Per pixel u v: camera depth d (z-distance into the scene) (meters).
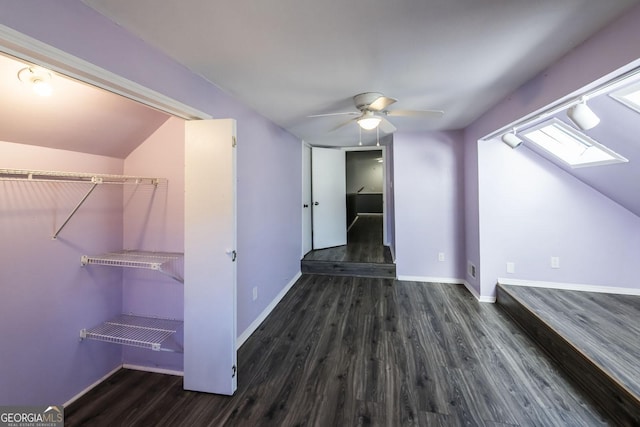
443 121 3.36
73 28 1.12
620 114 1.88
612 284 3.06
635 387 1.56
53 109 1.47
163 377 2.07
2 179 1.48
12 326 1.55
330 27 1.38
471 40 1.52
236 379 1.96
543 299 2.85
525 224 3.25
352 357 2.25
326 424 1.60
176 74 1.68
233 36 1.44
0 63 1.19
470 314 3.02
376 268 4.28
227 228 1.83
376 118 2.28
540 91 1.93
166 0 1.15
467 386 1.90
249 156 2.63
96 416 1.70
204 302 1.87
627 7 1.25
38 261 1.66
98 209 2.00
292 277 4.03
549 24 1.38
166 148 2.07
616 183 2.67
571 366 1.99
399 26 1.38
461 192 3.89
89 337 1.90
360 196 11.29
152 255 2.03
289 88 2.17
